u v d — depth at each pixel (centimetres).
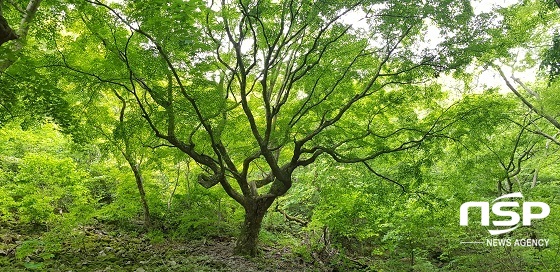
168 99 831
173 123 877
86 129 915
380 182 1043
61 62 756
